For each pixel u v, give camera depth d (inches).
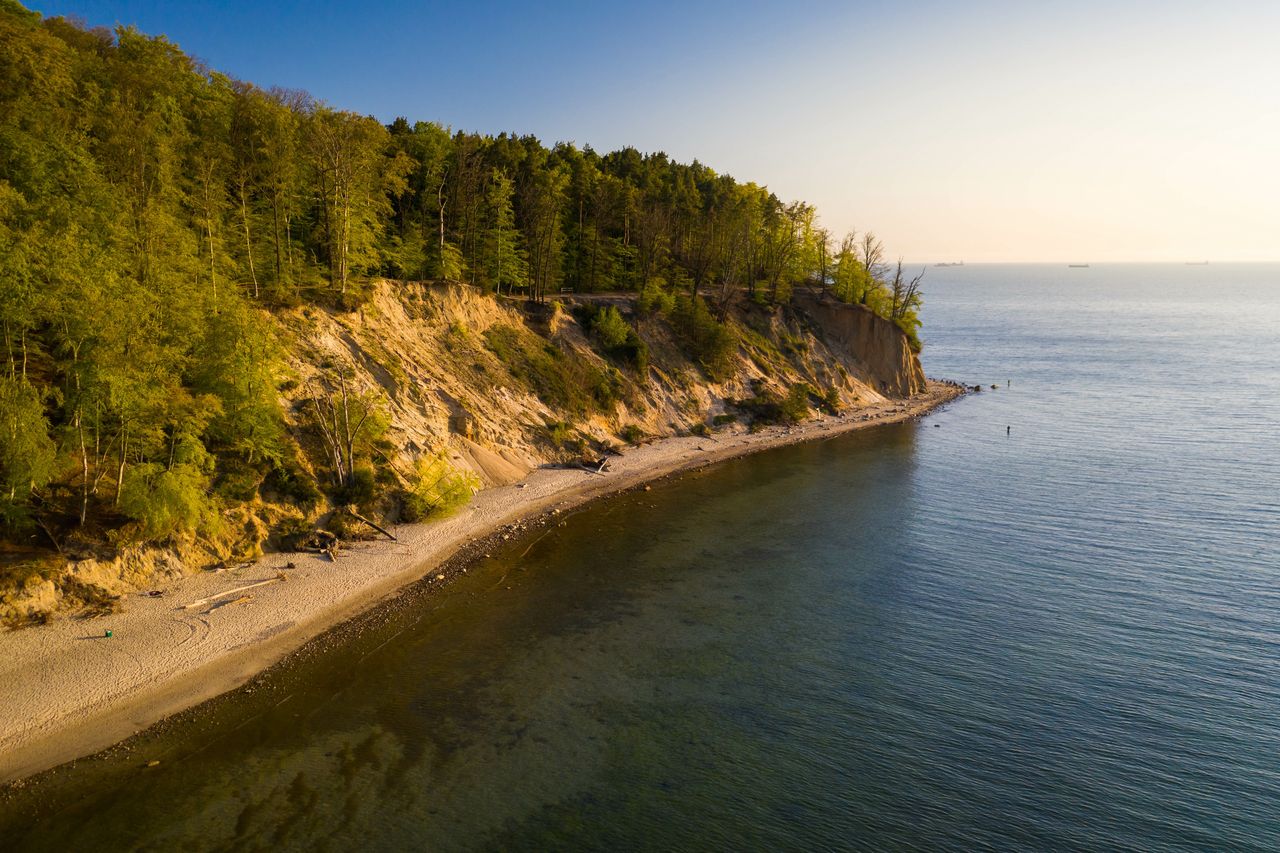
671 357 3403.1
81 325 1387.8
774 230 4736.7
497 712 1175.6
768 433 3272.6
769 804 984.3
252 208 2343.8
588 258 3772.1
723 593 1637.6
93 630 1263.5
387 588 1584.6
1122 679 1283.2
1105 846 915.4
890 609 1558.8
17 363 1439.5
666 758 1072.8
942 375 5428.2
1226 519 2103.8
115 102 1920.5
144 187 1850.4
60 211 1573.6
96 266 1462.8
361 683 1242.0
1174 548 1884.8
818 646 1402.6
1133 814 969.5
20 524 1310.3
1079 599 1598.2
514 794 992.9
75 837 890.1
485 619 1487.5
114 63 2176.4
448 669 1298.0
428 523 1921.8
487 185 3186.5
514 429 2529.5
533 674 1290.6
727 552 1882.4
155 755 1037.2
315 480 1791.3
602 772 1040.8
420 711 1171.3
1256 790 1010.1
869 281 4613.7
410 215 3159.5
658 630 1460.4
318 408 1925.4
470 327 2765.7
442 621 1471.5
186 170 2091.5
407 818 941.8
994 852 907.4
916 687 1263.5
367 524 1802.4
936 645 1407.5
